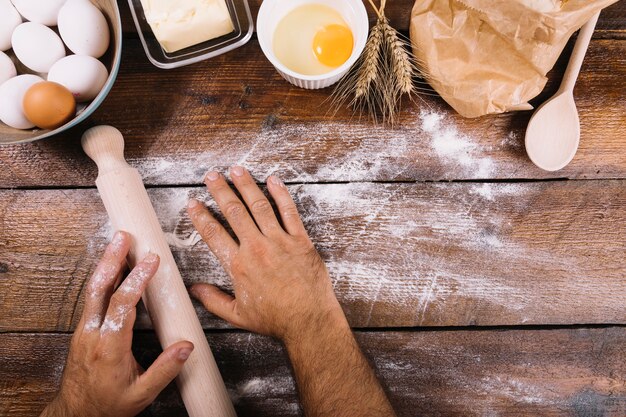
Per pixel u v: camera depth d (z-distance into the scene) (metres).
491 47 0.80
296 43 0.82
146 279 0.75
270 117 0.86
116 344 0.75
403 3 0.85
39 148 0.85
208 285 0.85
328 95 0.85
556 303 0.87
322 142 0.86
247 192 0.83
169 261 0.78
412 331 0.86
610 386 0.86
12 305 0.86
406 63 0.80
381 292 0.86
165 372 0.75
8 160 0.85
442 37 0.81
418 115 0.86
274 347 0.86
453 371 0.86
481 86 0.81
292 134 0.86
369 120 0.86
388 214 0.86
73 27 0.77
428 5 0.80
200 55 0.84
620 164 0.86
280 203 0.83
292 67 0.82
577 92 0.86
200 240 0.86
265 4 0.78
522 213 0.86
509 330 0.86
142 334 0.85
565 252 0.87
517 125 0.86
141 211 0.77
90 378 0.75
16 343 0.86
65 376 0.78
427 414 0.86
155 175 0.85
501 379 0.87
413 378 0.86
